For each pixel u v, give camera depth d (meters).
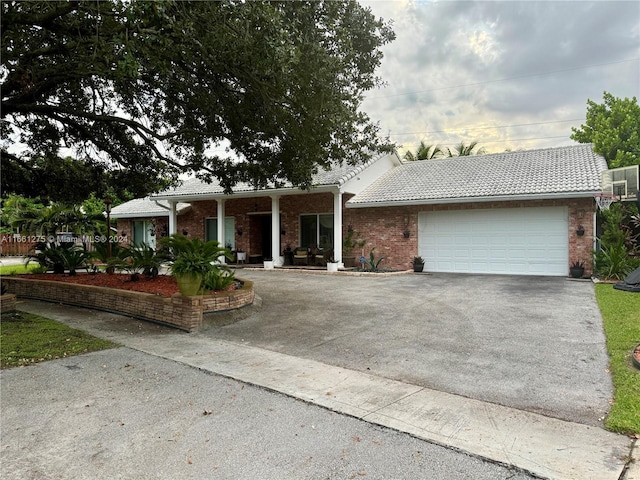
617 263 12.12
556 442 3.31
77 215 17.44
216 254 8.75
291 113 7.53
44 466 3.07
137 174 12.08
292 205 19.12
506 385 4.56
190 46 6.18
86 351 5.97
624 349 5.52
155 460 3.16
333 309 8.96
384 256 16.75
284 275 15.38
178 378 4.91
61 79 7.64
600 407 3.95
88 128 10.55
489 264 14.84
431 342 6.33
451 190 15.43
